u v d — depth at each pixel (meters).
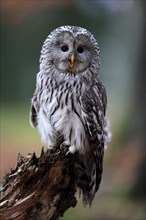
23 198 7.27
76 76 8.89
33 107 9.25
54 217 7.59
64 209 7.71
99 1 34.94
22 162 7.39
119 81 39.81
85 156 8.84
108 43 38.62
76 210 16.75
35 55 36.94
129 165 19.47
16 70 37.34
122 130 22.22
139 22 21.30
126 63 32.88
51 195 7.41
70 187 7.74
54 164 7.41
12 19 25.08
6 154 25.44
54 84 8.86
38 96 9.07
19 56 37.06
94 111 8.90
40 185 7.32
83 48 8.91
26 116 32.72
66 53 8.81
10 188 7.26
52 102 8.80
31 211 7.33
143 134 19.67
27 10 24.55
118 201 17.78
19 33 35.97
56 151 7.61
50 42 9.02
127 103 24.41
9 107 35.91
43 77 9.02
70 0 24.83
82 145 8.73
